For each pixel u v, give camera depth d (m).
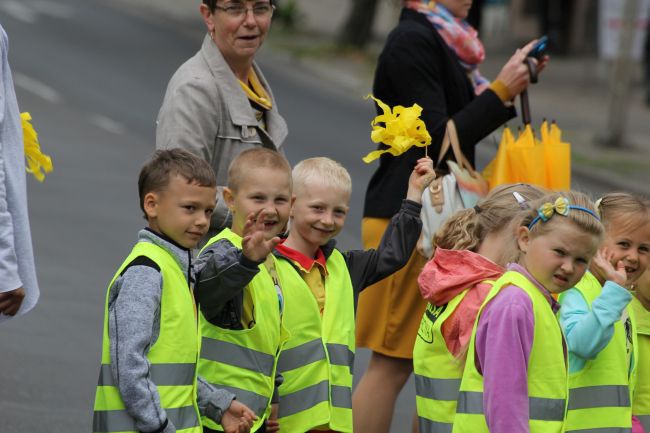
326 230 10.73
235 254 9.52
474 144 13.27
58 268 20.69
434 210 12.53
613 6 41.81
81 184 27.52
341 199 10.75
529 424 9.26
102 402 9.09
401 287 12.58
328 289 10.81
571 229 9.30
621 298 9.66
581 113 48.25
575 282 9.48
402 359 12.79
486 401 9.20
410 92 13.06
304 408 10.52
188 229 9.33
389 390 12.77
